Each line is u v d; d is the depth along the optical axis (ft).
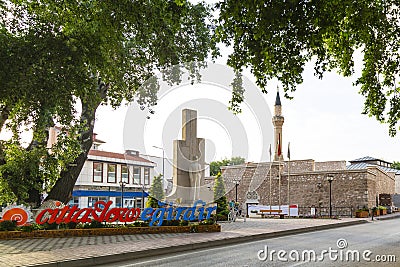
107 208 56.59
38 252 36.63
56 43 47.70
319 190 130.31
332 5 27.61
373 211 111.75
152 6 40.27
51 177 59.88
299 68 30.58
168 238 48.78
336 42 36.17
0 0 48.91
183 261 33.22
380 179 141.28
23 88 46.39
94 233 52.85
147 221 58.18
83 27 46.70
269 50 29.63
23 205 55.16
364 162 187.11
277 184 137.39
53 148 58.75
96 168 130.41
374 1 32.78
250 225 73.61
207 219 59.88
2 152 58.75
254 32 28.30
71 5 43.11
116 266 31.58
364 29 32.01
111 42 47.21
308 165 137.28
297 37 28.17
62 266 31.78
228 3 28.04
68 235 51.52
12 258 33.19
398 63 36.86
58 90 48.55
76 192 123.03
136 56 65.41
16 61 46.09
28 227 50.37
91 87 53.16
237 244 46.03
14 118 58.29
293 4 26.78
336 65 40.01
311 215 115.34
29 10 48.39
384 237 54.29
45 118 49.70
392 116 38.19
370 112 38.42
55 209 53.47
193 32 64.59
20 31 49.44
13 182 57.36
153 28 44.73
